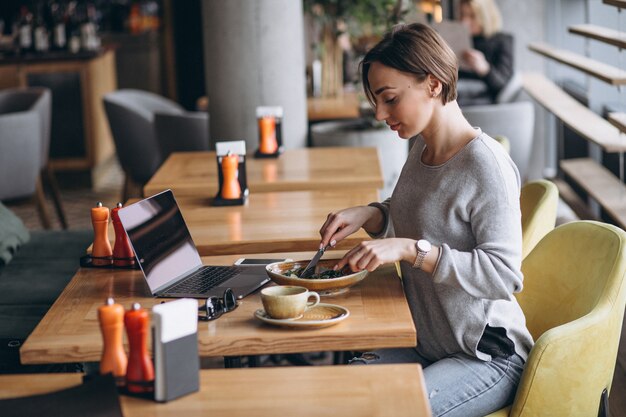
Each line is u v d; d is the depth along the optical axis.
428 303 2.62
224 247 3.12
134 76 10.67
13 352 3.28
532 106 6.60
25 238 4.72
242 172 3.78
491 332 2.53
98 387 1.94
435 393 2.46
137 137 7.07
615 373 3.96
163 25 11.09
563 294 2.78
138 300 2.64
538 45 6.12
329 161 4.50
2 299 3.87
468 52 6.87
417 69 2.45
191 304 1.98
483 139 2.53
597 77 4.36
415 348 2.75
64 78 8.71
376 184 4.02
